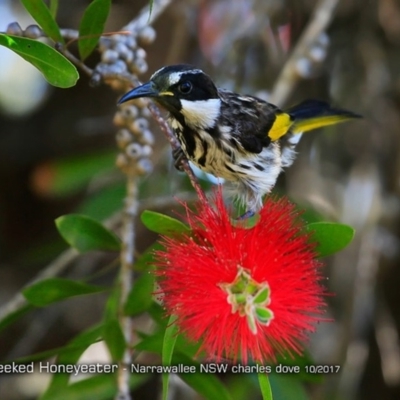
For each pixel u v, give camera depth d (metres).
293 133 9.66
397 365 12.31
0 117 15.23
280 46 12.43
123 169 8.46
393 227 12.20
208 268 6.48
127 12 13.65
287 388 8.99
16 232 15.00
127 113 8.45
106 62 7.97
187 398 11.16
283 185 12.36
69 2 13.87
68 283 7.90
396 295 12.99
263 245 6.61
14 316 8.12
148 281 7.76
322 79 12.70
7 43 6.03
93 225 7.97
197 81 8.23
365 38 12.70
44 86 15.59
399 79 12.52
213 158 8.73
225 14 12.55
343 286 11.50
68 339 13.68
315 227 6.80
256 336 6.42
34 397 13.20
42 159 14.93
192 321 6.39
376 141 12.26
